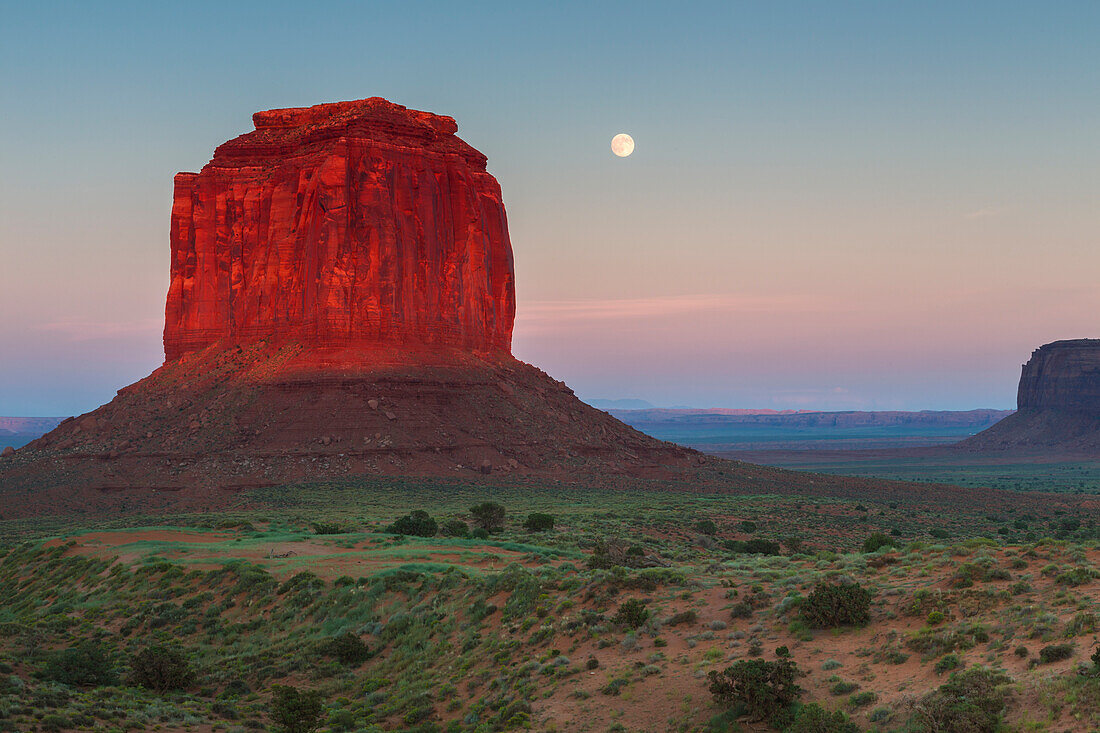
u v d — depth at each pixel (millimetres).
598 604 37562
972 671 24906
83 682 40062
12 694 33688
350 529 82688
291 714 32938
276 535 75688
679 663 30922
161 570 58531
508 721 29953
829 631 30641
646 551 61375
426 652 39938
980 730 22672
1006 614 28156
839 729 24250
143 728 32281
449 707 33656
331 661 42000
